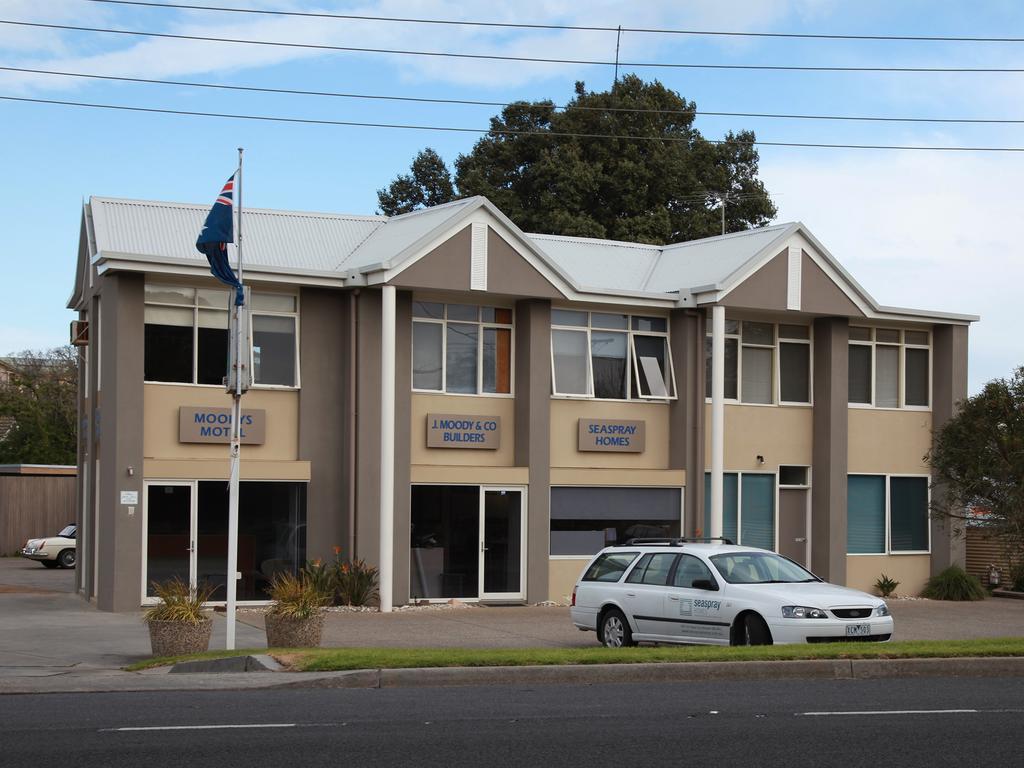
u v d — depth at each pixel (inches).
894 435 1274.6
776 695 539.8
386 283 1011.3
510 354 1112.2
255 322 1023.0
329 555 1029.2
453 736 428.1
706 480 1184.2
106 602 963.3
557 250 1253.1
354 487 1026.1
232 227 725.9
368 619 944.3
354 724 452.1
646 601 733.3
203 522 986.1
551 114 2020.2
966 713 485.7
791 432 1227.2
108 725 448.1
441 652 625.3
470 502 1077.1
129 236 1031.0
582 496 1119.6
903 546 1274.6
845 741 423.5
